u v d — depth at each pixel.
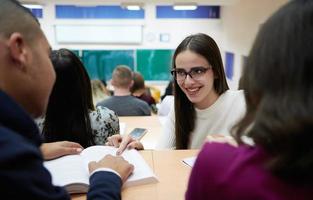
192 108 1.45
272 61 0.45
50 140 1.22
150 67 5.92
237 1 3.98
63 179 0.83
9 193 0.45
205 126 1.42
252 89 0.49
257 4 3.42
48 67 0.62
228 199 0.47
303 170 0.43
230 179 0.47
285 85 0.45
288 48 0.44
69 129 1.24
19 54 0.55
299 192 0.43
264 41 0.47
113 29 5.80
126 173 0.85
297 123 0.42
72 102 1.22
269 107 0.45
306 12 0.45
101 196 0.71
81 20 5.76
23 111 0.53
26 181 0.46
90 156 1.01
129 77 2.83
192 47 1.31
